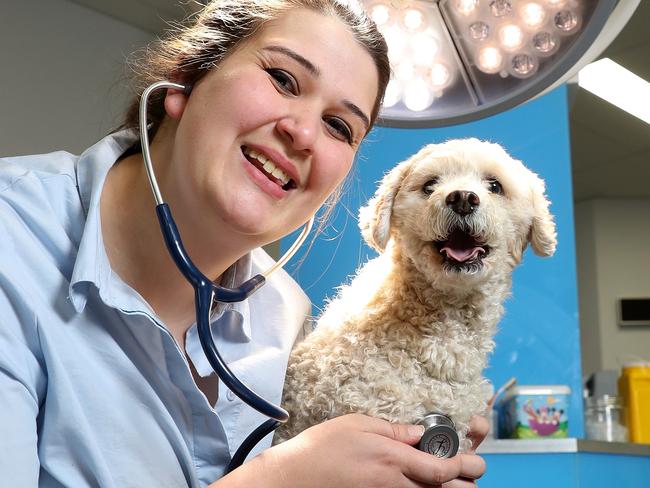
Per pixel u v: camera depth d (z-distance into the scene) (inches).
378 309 38.1
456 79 37.5
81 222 33.3
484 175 42.6
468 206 37.9
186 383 32.6
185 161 31.3
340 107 33.2
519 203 42.6
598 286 159.3
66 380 29.4
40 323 29.5
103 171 33.7
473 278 36.8
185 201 31.9
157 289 34.8
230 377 28.8
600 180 154.6
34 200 32.4
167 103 33.4
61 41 95.0
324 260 65.8
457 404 35.6
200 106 31.3
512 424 67.2
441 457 32.6
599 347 156.5
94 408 30.2
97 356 31.0
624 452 66.5
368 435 31.1
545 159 72.7
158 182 33.8
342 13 34.1
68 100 94.3
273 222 32.1
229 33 33.5
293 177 32.4
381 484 30.2
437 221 37.8
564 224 72.6
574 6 32.7
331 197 44.1
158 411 31.6
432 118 37.5
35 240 31.6
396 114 37.8
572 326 71.7
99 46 98.1
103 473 29.3
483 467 34.7
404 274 38.9
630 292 158.7
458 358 36.6
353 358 36.2
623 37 101.5
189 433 33.5
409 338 36.6
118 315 31.9
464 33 36.0
